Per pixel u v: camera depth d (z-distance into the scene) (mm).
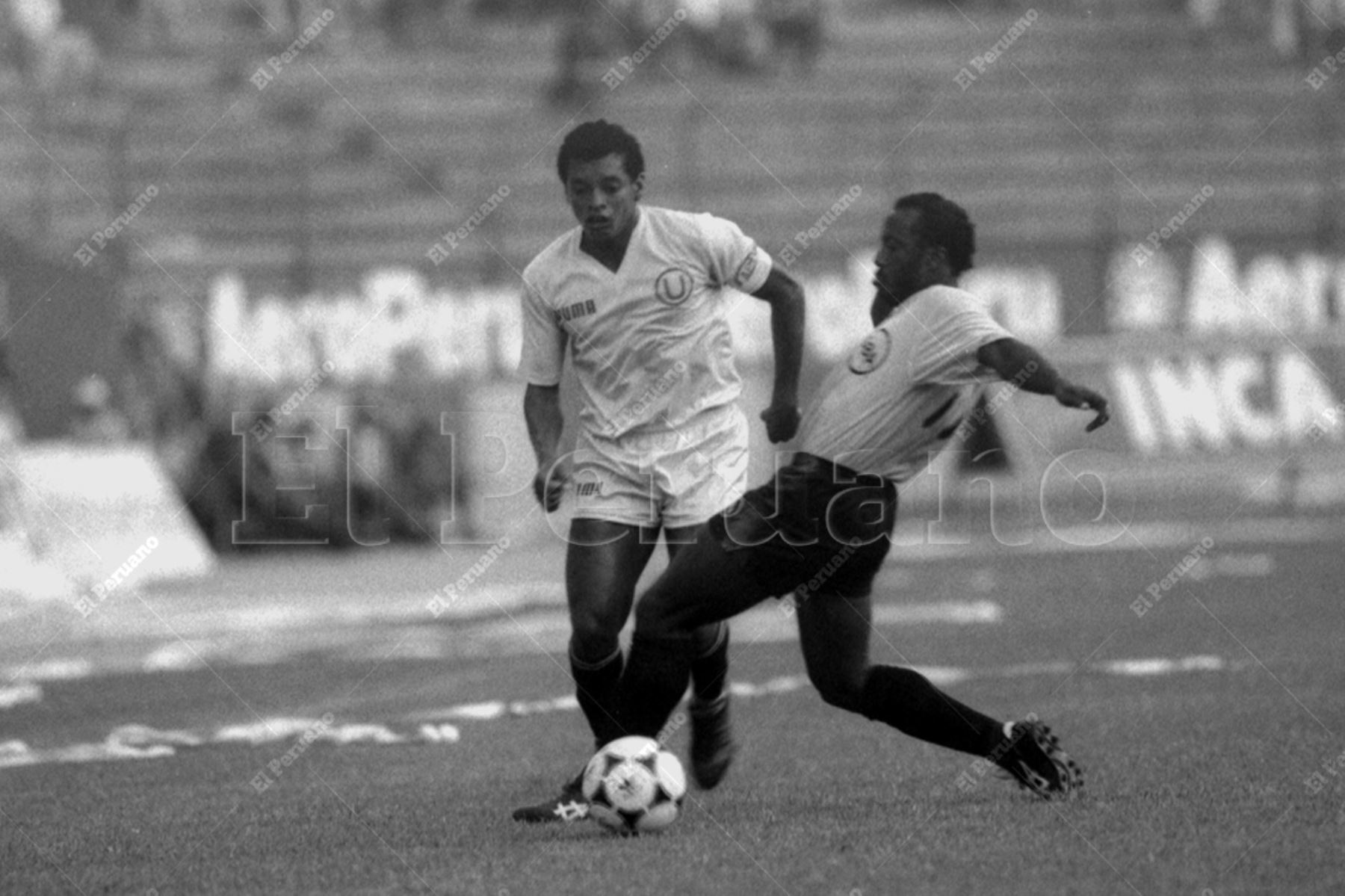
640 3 120125
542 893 19562
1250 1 130750
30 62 115688
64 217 104375
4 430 82625
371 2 125938
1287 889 18875
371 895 19828
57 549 74188
